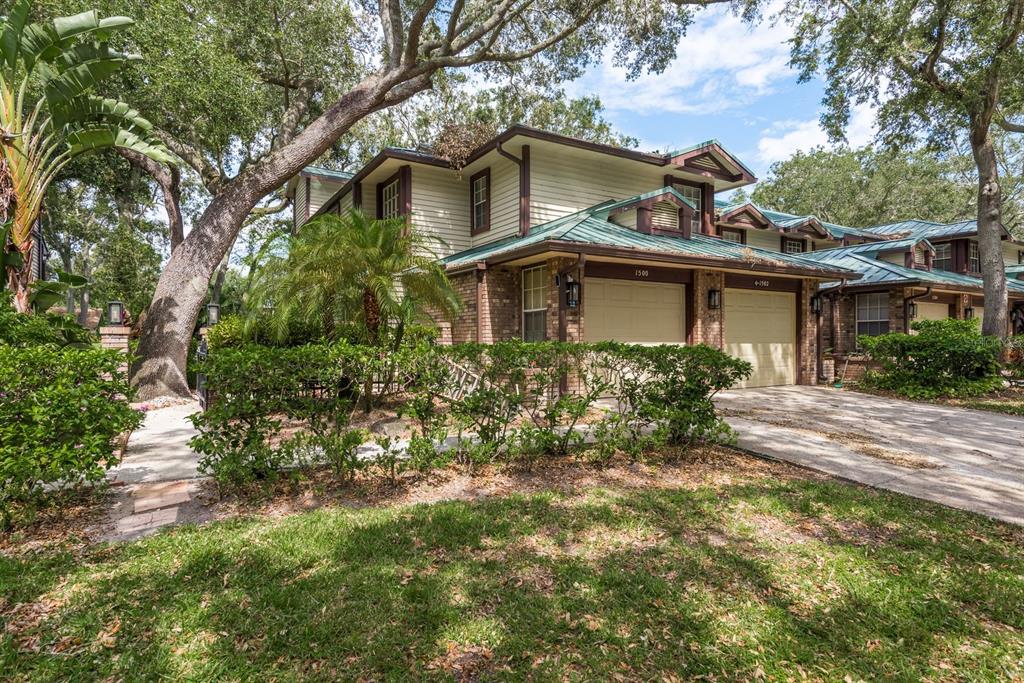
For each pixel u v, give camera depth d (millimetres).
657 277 11109
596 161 13547
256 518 4164
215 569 3289
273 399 4688
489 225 13969
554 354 5723
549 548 3691
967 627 2854
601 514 4293
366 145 24750
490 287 11336
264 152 20891
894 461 6184
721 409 9852
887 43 13328
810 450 6648
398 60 11500
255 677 2363
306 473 5215
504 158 13336
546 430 5707
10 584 3078
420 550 3604
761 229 18422
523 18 13680
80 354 4145
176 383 10344
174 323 10484
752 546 3791
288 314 8266
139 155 14148
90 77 8148
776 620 2893
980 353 11484
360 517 4168
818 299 13938
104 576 3205
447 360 5285
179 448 6422
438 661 2502
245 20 13469
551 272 10258
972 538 3982
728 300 12547
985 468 5938
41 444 3908
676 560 3537
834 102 15680
